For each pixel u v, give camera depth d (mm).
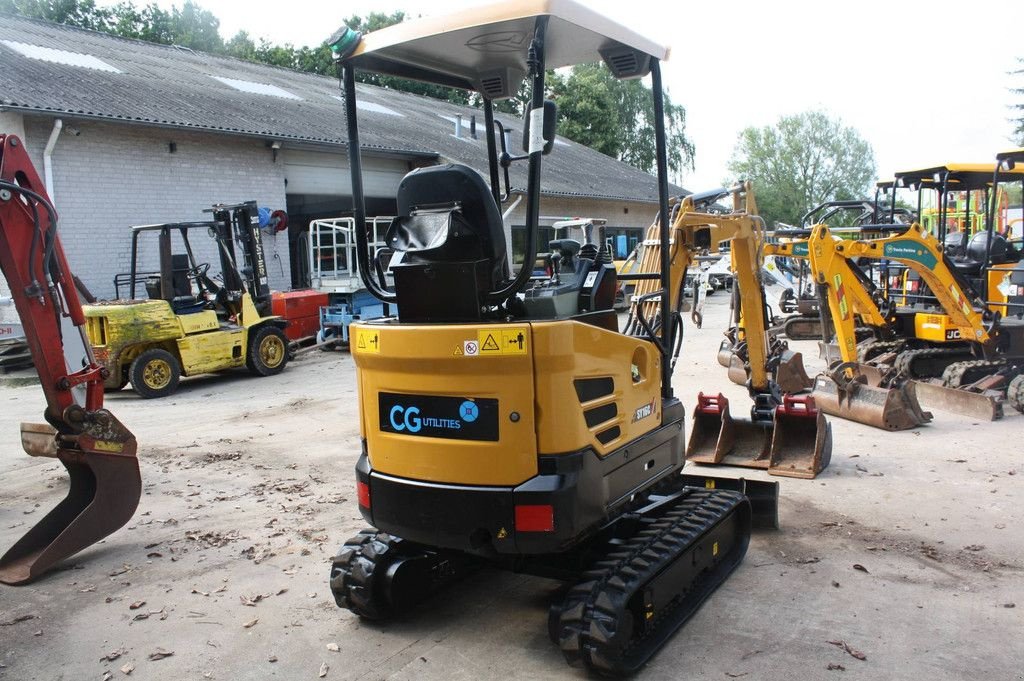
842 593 4336
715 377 10836
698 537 4160
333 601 4453
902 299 11289
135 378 10539
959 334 9562
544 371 3449
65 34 19672
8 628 4230
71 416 5137
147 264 14078
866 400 7988
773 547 5004
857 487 6109
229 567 4945
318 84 24625
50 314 5125
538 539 3494
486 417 3529
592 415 3711
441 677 3639
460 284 3660
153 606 4445
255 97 18359
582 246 4371
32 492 6602
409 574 4230
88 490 5355
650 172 37969
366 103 23125
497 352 3447
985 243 9898
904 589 4363
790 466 6527
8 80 13234
